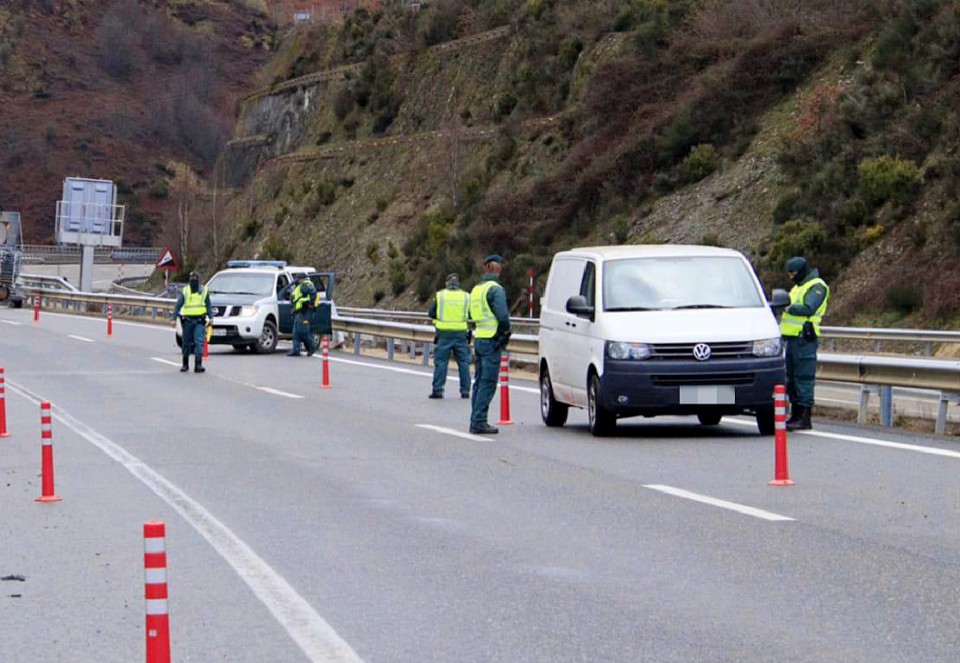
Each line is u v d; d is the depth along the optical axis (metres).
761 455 26.75
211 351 66.69
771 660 12.44
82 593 15.89
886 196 73.69
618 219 90.50
